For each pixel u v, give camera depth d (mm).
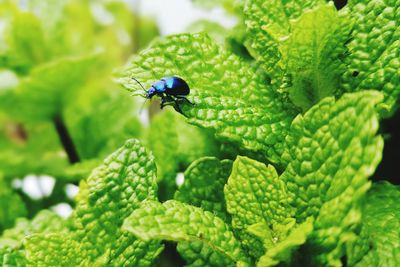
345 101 195
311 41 209
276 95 222
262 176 206
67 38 335
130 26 396
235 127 216
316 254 197
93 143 300
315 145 200
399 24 214
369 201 211
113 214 216
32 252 213
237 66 223
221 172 219
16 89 300
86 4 394
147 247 215
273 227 205
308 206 202
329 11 204
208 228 204
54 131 323
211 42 223
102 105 304
